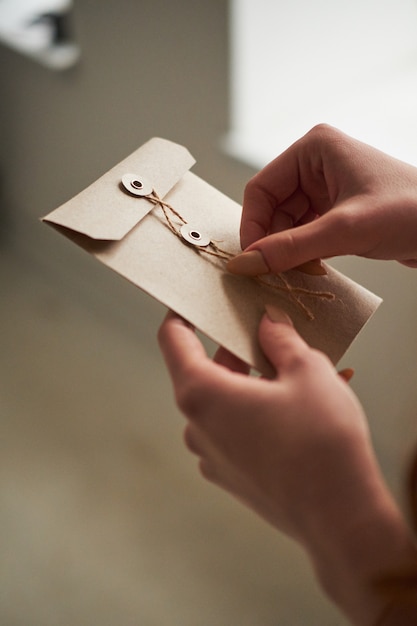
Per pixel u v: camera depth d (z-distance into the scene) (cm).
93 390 98
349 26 73
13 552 82
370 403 79
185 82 73
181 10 68
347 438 32
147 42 73
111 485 88
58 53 87
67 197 98
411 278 65
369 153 42
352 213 39
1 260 115
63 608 77
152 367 101
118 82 79
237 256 40
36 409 96
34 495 87
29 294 111
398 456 81
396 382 74
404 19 75
